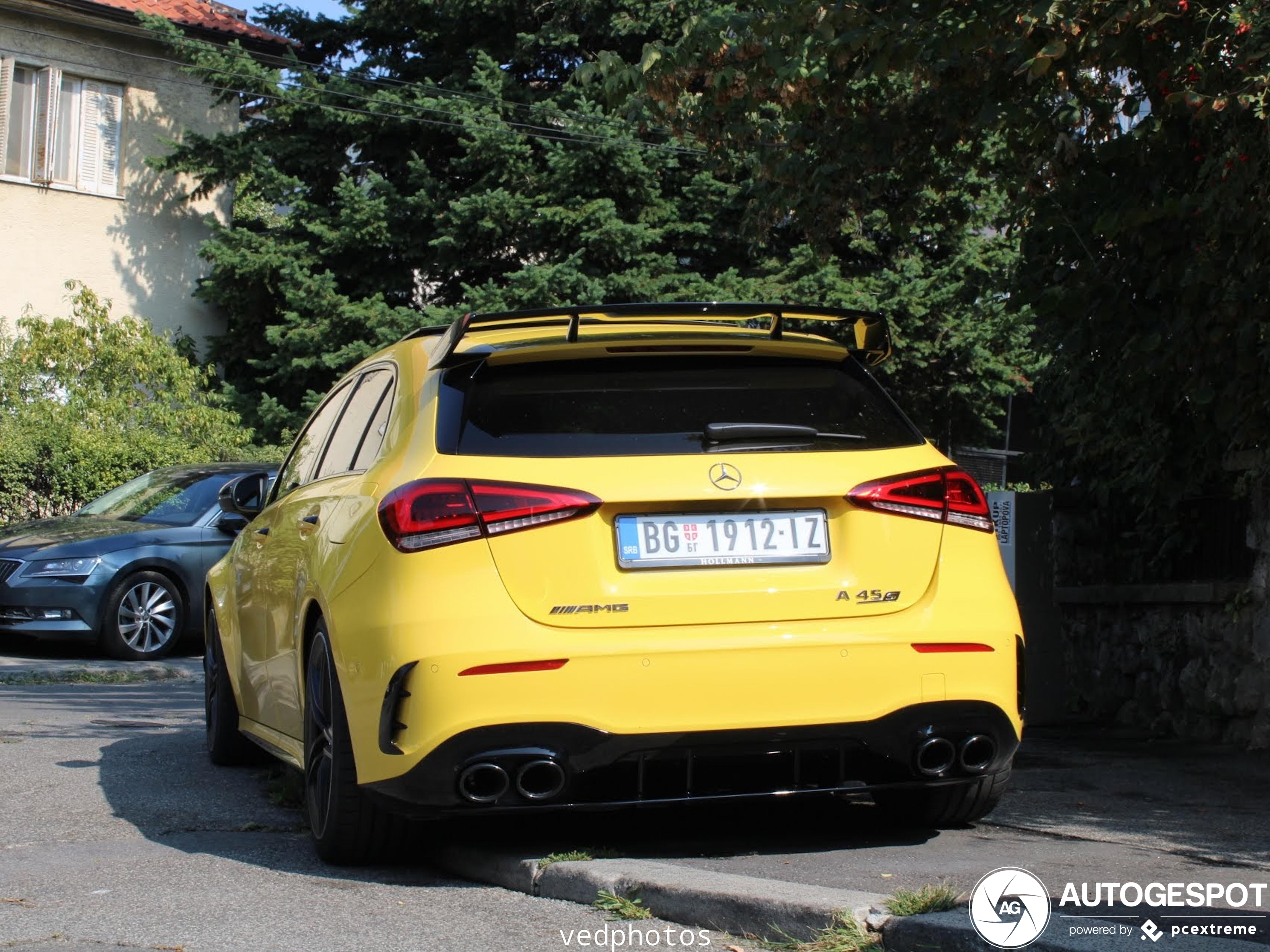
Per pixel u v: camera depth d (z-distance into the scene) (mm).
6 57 21422
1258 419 6191
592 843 4566
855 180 7336
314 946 3574
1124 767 6051
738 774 4180
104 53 22375
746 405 4363
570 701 3939
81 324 21359
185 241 23188
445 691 3916
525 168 20625
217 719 6465
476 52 22281
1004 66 6430
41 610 11531
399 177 22578
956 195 7828
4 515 14961
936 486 4312
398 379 4750
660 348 4445
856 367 4621
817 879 3990
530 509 4023
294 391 21984
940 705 4137
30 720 8086
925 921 3324
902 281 19406
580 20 21656
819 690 4047
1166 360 6285
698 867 4168
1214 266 5902
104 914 3916
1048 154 6742
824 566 4156
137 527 12227
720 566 4094
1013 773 5906
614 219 19797
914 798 4758
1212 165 5941
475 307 19531
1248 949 3115
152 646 12000
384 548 4090
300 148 22031
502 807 4023
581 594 4004
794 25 6496
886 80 7066
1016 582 7457
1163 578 7402
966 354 19781
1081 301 6480
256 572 5824
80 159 22156
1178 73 6027
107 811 5449
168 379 19797
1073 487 8016
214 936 3680
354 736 4145
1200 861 4262
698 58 6992
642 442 4195
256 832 5094
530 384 4336
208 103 23469
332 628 4281
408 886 4227
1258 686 6441
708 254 21469
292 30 23922
